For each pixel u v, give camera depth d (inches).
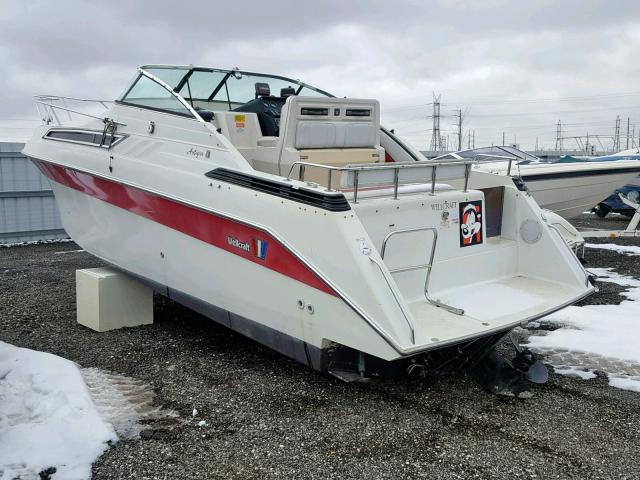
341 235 120.9
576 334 179.5
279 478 101.0
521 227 166.1
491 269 160.1
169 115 168.9
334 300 123.0
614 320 192.5
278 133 179.5
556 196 334.0
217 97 204.1
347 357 129.7
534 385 142.6
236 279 146.5
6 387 134.0
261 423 121.5
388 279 119.9
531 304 141.4
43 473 100.1
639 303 216.2
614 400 134.6
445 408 129.7
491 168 335.3
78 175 196.2
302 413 126.5
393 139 200.7
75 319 198.2
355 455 109.0
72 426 115.6
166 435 115.6
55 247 377.7
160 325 192.4
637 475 103.1
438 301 140.8
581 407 130.9
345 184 126.6
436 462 106.8
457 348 131.6
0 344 161.8
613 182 343.3
